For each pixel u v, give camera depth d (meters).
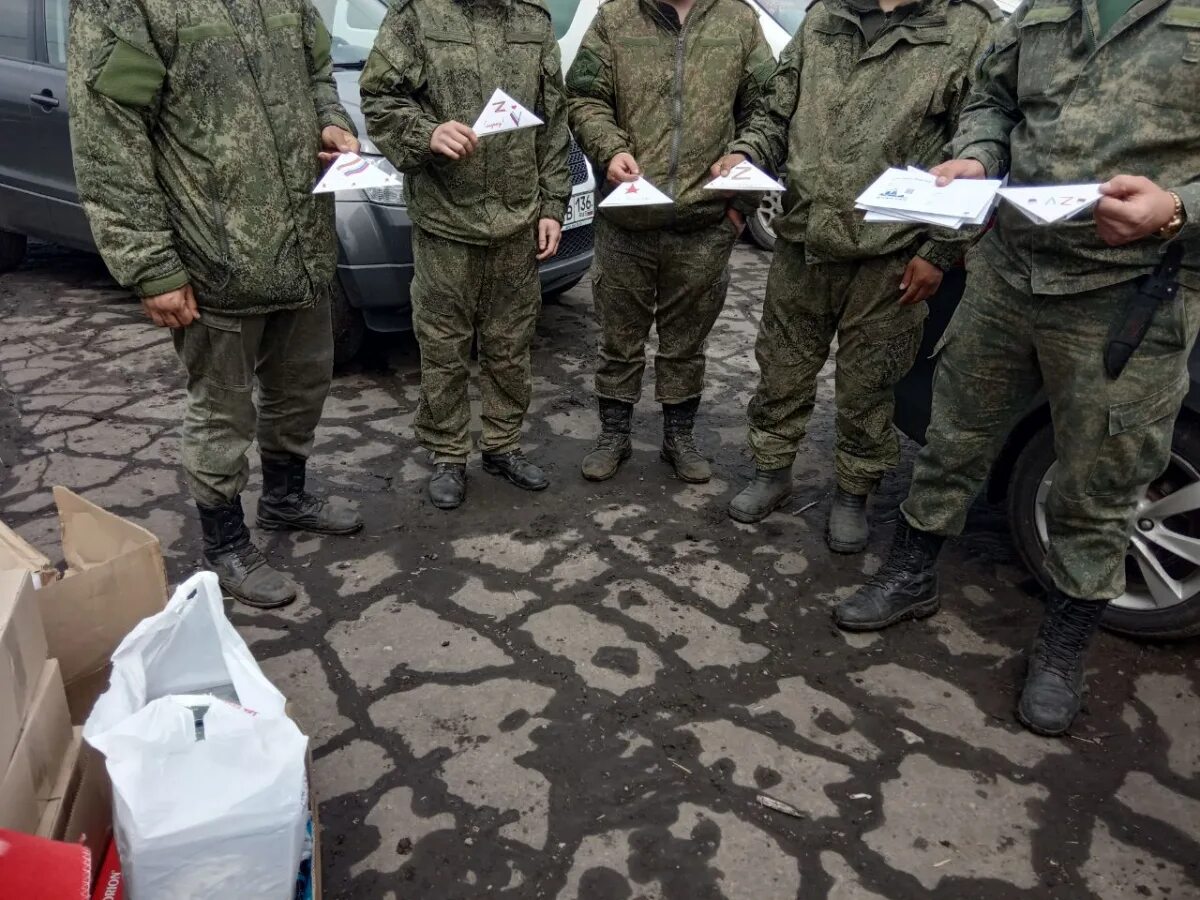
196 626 1.57
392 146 2.63
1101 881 1.83
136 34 2.04
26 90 4.82
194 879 1.34
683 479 3.35
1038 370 2.18
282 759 1.35
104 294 5.32
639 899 1.75
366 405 3.91
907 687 2.35
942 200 1.85
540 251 2.99
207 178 2.23
